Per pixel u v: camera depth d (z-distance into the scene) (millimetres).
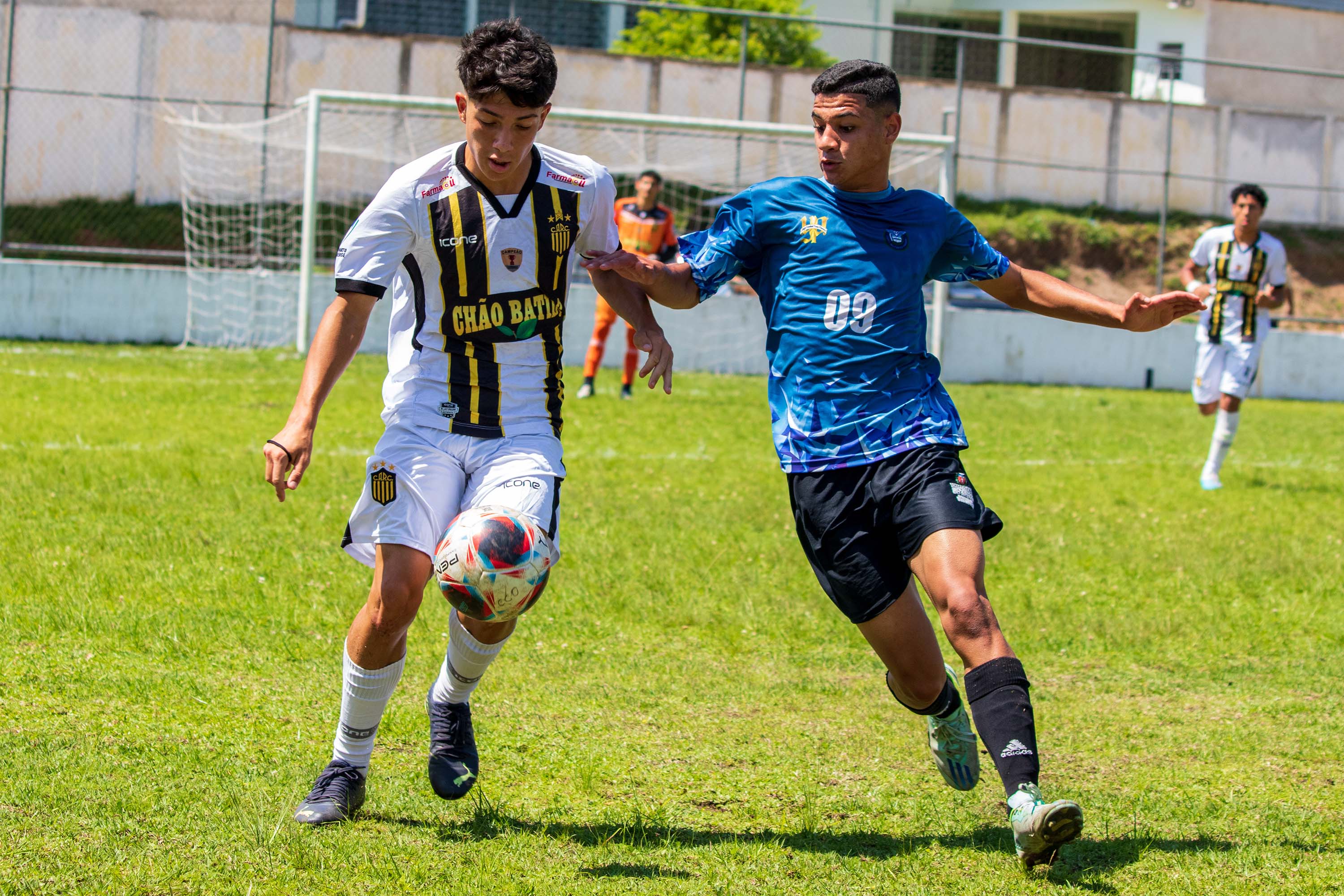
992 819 8805
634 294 8836
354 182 58000
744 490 21938
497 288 8203
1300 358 54156
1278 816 8914
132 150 58062
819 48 77062
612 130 59406
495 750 9875
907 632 8469
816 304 8625
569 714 10836
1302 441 35094
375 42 60031
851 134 8523
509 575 7672
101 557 14789
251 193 56625
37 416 25250
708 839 8273
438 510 8109
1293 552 18500
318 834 7973
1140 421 37750
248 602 13406
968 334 51812
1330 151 74312
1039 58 88062
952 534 7977
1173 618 14789
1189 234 72250
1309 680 12633
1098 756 10328
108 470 19891
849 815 8852
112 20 57594
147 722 9953
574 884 7398
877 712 11266
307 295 41344
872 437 8461
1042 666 13055
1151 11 84312
